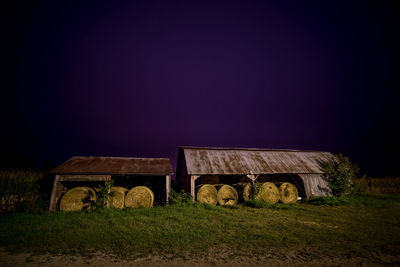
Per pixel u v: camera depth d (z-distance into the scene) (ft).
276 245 20.04
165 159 50.24
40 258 16.93
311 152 63.57
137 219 29.71
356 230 25.07
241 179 59.47
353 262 16.61
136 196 39.86
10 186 36.81
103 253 17.98
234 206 41.70
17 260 16.49
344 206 41.88
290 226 26.71
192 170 46.32
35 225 25.95
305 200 48.62
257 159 55.16
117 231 23.73
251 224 27.61
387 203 44.75
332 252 18.45
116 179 52.24
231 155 55.06
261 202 42.55
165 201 41.83
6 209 34.47
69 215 31.94
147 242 20.38
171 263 16.34
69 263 16.15
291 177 57.98
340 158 58.95
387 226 26.96
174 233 23.13
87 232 23.18
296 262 16.62
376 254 18.08
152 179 55.11
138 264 16.12
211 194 45.29
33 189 40.01
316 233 23.67
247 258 17.31
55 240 20.61
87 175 39.19
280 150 62.03
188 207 38.29
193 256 17.61
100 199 36.68
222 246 19.77
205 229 25.09
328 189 53.72
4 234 22.26
